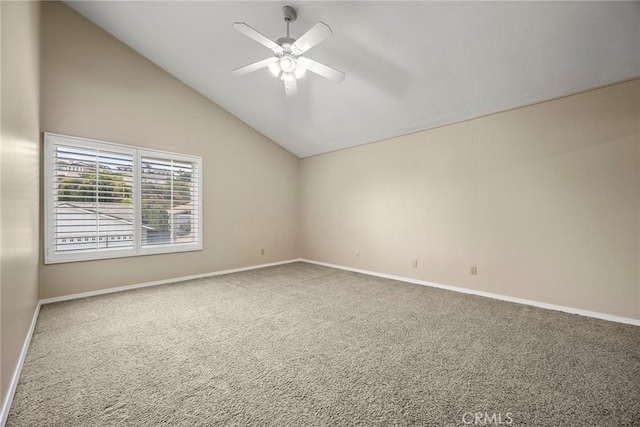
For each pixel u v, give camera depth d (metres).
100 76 3.56
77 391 1.65
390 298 3.49
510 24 2.40
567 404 1.56
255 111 4.75
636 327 2.60
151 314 2.90
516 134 3.35
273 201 5.62
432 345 2.25
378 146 4.77
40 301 3.13
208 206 4.64
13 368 1.65
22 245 1.95
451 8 2.38
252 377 1.81
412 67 3.09
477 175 3.66
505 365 1.96
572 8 2.17
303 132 5.07
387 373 1.86
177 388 1.69
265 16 2.92
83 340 2.31
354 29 2.81
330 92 3.85
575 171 2.96
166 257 4.16
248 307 3.14
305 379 1.79
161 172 4.09
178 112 4.28
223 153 4.83
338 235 5.41
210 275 4.66
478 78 3.02
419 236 4.24
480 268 3.63
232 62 3.76
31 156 2.36
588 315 2.89
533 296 3.23
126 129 3.77
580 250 2.94
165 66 4.08
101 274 3.57
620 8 2.09
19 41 1.81
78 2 3.26
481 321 2.75
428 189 4.14
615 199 2.76
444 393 1.65
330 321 2.75
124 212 3.75
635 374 1.84
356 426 1.39
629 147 2.69
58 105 3.25
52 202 3.20
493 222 3.52
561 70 2.71
